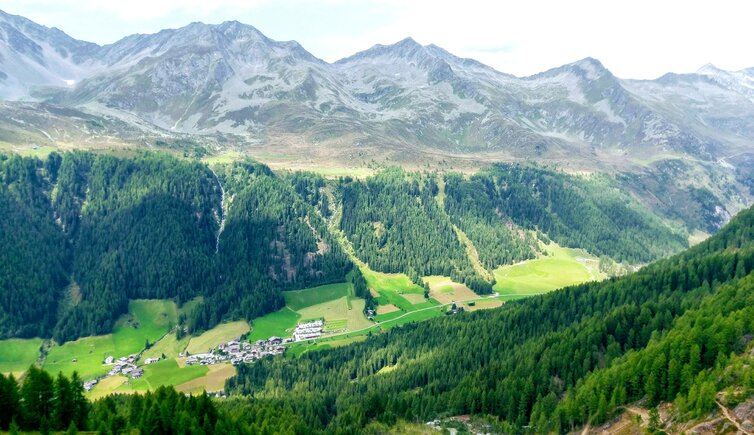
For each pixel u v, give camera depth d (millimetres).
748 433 116188
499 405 168125
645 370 146625
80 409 129750
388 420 170875
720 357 139125
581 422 147250
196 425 130250
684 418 128250
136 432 125062
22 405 123375
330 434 163500
